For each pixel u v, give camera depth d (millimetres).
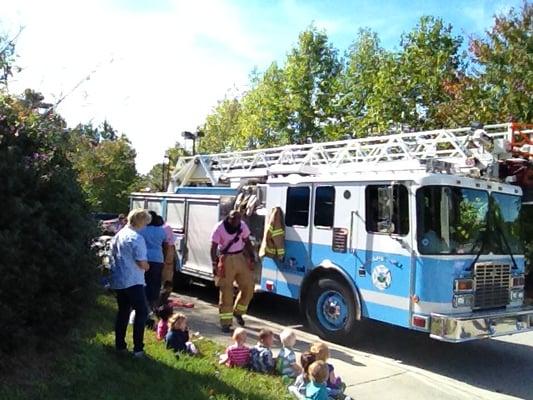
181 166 13758
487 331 6762
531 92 15312
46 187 4512
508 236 7578
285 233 8727
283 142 28109
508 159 7852
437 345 8070
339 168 8477
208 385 4957
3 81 5375
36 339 4277
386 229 7176
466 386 6309
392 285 7078
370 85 24234
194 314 8953
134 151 27156
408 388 5969
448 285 6801
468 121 16062
